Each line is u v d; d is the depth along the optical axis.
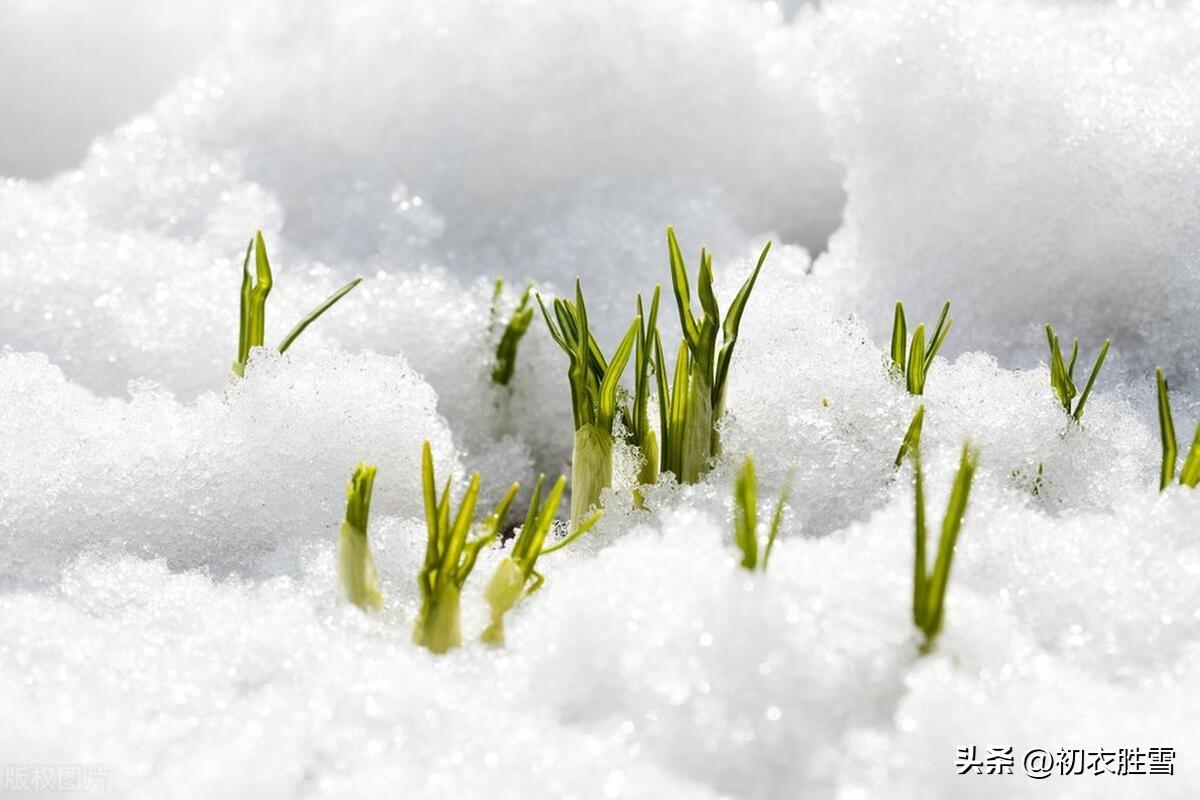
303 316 1.22
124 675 1.02
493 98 1.32
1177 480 1.08
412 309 1.24
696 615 1.00
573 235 1.29
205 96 1.34
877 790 0.97
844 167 1.32
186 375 1.21
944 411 1.12
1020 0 1.26
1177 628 1.01
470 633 1.04
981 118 1.21
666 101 1.32
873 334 1.22
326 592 1.07
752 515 1.00
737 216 1.32
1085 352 1.19
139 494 1.11
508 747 0.99
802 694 0.98
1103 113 1.20
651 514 1.09
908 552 1.03
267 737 0.99
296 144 1.32
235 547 1.11
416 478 1.14
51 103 1.46
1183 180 1.17
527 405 1.24
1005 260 1.20
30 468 1.11
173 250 1.26
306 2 1.35
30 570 1.09
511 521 1.19
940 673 0.98
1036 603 1.03
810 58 1.33
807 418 1.11
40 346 1.21
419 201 1.29
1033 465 1.10
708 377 1.09
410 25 1.33
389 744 0.99
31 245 1.25
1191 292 1.17
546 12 1.32
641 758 0.98
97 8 1.48
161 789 0.98
